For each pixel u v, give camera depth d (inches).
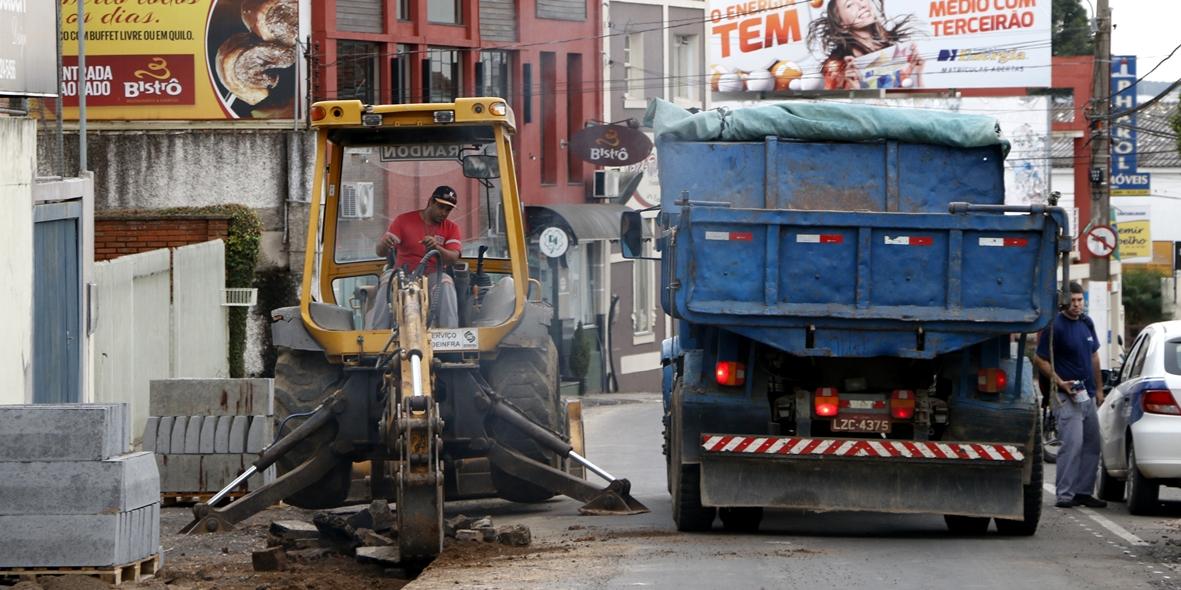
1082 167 3572.8
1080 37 4906.5
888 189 864.3
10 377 999.6
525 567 717.9
